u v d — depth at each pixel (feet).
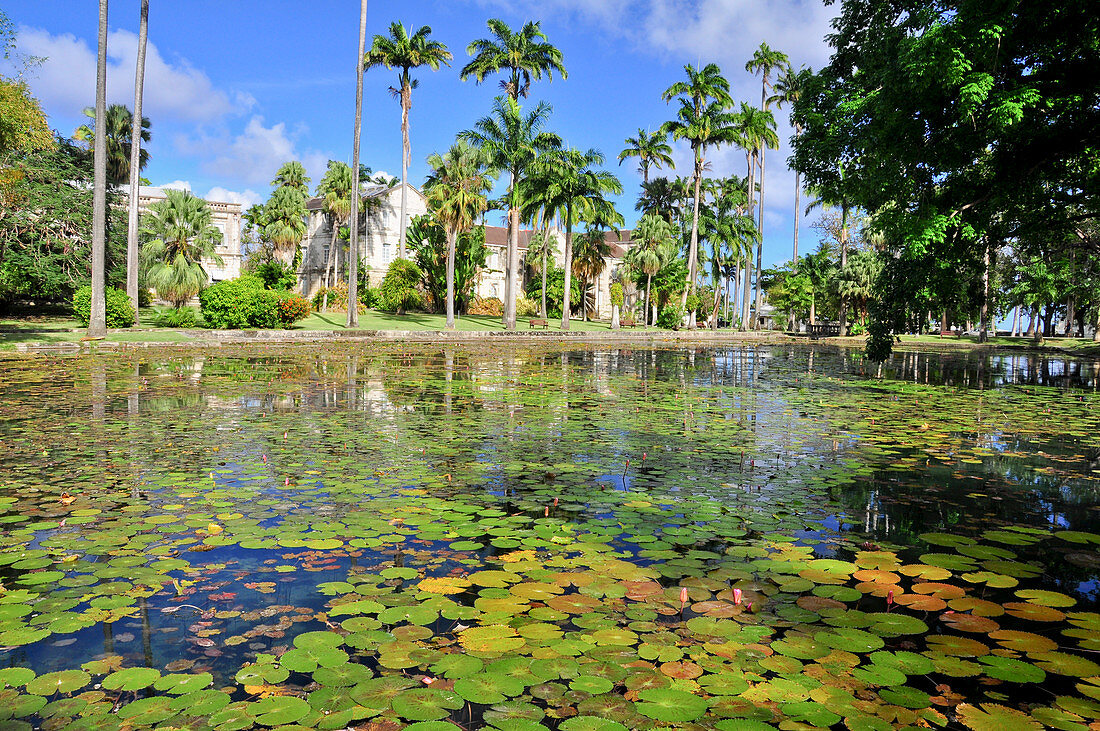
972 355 93.86
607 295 215.31
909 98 34.65
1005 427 27.45
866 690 7.21
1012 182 39.47
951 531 13.26
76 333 76.48
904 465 19.75
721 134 152.87
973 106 31.83
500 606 9.34
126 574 10.46
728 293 220.64
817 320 191.52
